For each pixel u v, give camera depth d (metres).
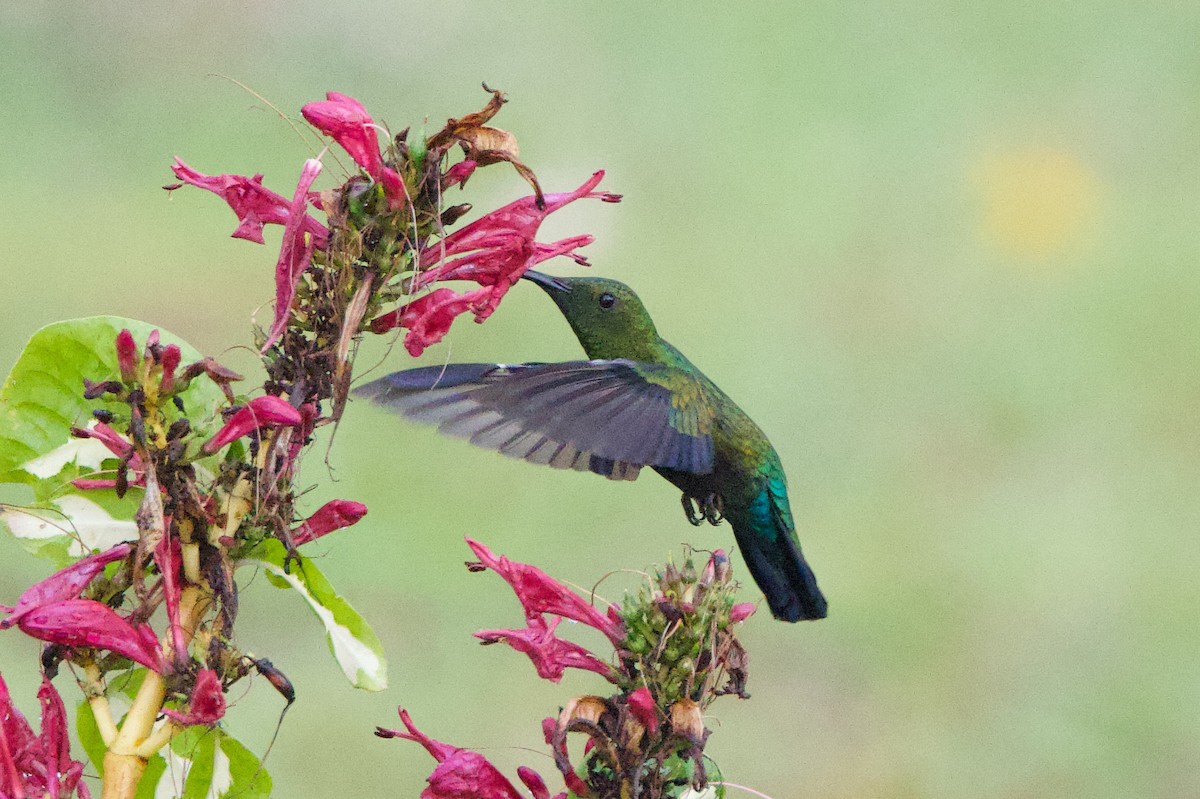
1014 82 23.47
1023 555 14.17
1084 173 21.73
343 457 12.98
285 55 20.77
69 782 3.82
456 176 4.04
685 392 6.23
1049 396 16.92
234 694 10.02
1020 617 13.44
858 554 14.19
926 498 15.29
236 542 3.87
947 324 18.05
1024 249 19.92
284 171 18.81
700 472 6.14
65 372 4.34
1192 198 21.12
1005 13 24.00
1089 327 18.00
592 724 4.07
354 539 12.47
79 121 18.80
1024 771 12.16
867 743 12.00
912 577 13.73
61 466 4.36
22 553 10.91
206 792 4.35
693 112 22.09
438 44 21.78
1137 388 17.02
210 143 19.08
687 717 4.02
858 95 22.95
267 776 4.34
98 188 17.31
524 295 15.75
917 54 23.48
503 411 5.21
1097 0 24.41
